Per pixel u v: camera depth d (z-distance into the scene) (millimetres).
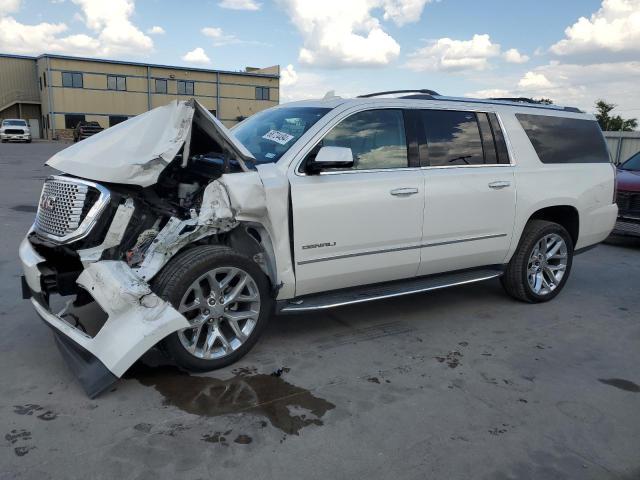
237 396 3479
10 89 52500
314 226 4023
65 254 3889
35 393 3443
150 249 3582
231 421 3189
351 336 4555
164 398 3426
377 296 4391
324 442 3014
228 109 56531
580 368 4098
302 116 4477
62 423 3111
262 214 3809
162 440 2979
